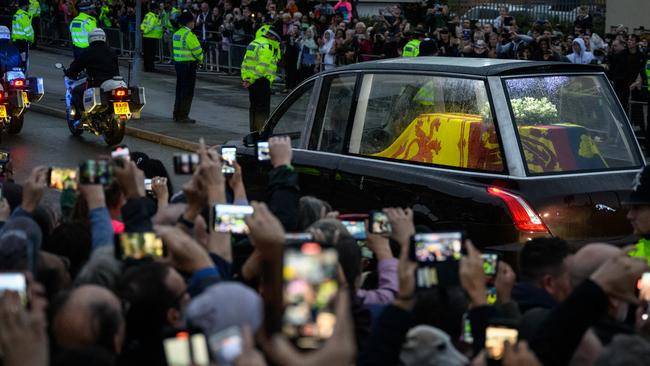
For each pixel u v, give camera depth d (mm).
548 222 7531
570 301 3842
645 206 5828
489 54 19688
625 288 3820
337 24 23547
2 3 35312
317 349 2844
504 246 7551
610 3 25578
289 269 2902
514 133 7758
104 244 4988
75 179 5508
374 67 8766
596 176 7816
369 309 4801
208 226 5301
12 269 4703
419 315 4348
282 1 27453
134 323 3984
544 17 26891
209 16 27531
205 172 4887
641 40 19766
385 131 8594
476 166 7898
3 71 17391
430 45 16812
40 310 3488
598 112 8203
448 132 8102
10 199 6906
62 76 26453
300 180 9125
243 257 5875
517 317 4547
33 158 15695
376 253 5289
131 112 16484
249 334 2732
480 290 4039
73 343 3719
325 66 22766
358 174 8602
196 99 22719
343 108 8961
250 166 9820
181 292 4070
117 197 5684
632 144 8203
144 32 27641
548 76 8086
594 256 4773
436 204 7953
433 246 4047
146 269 4078
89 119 16656
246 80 16984
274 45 16984
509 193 7605
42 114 20344
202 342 3016
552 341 3818
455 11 27969
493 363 3781
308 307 2885
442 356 4000
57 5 33188
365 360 3828
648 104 16375
